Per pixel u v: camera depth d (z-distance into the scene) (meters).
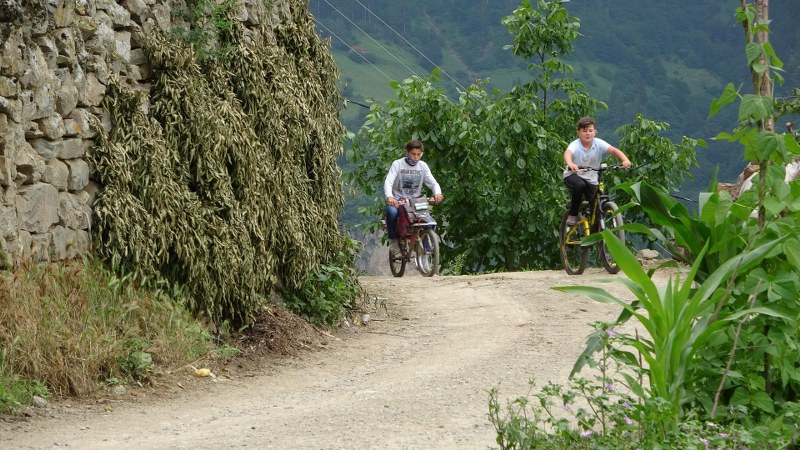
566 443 5.98
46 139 9.62
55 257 9.63
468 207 27.34
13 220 9.05
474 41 170.62
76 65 10.02
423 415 8.30
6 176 8.93
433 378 9.91
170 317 10.22
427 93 26.56
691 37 168.75
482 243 27.47
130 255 10.33
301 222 12.80
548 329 12.41
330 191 13.52
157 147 10.62
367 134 27.78
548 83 28.20
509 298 14.74
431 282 16.98
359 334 12.67
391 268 19.06
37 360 8.65
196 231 10.84
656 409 5.88
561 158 26.45
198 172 11.13
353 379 10.13
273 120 12.33
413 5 176.75
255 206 11.78
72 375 8.77
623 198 27.36
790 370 6.29
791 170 7.46
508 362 10.59
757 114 6.16
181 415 8.45
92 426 7.91
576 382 6.29
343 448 7.14
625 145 27.97
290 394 9.41
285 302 12.59
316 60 13.77
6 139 8.97
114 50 10.65
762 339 6.30
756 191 6.47
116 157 10.27
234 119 11.57
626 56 161.00
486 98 27.45
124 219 10.20
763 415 6.30
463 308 14.24
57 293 9.33
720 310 6.29
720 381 6.37
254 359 10.88
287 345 11.43
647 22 169.12
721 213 6.41
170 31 11.54
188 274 10.80
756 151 6.22
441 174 27.20
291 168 12.75
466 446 7.18
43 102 9.49
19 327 8.72
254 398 9.23
